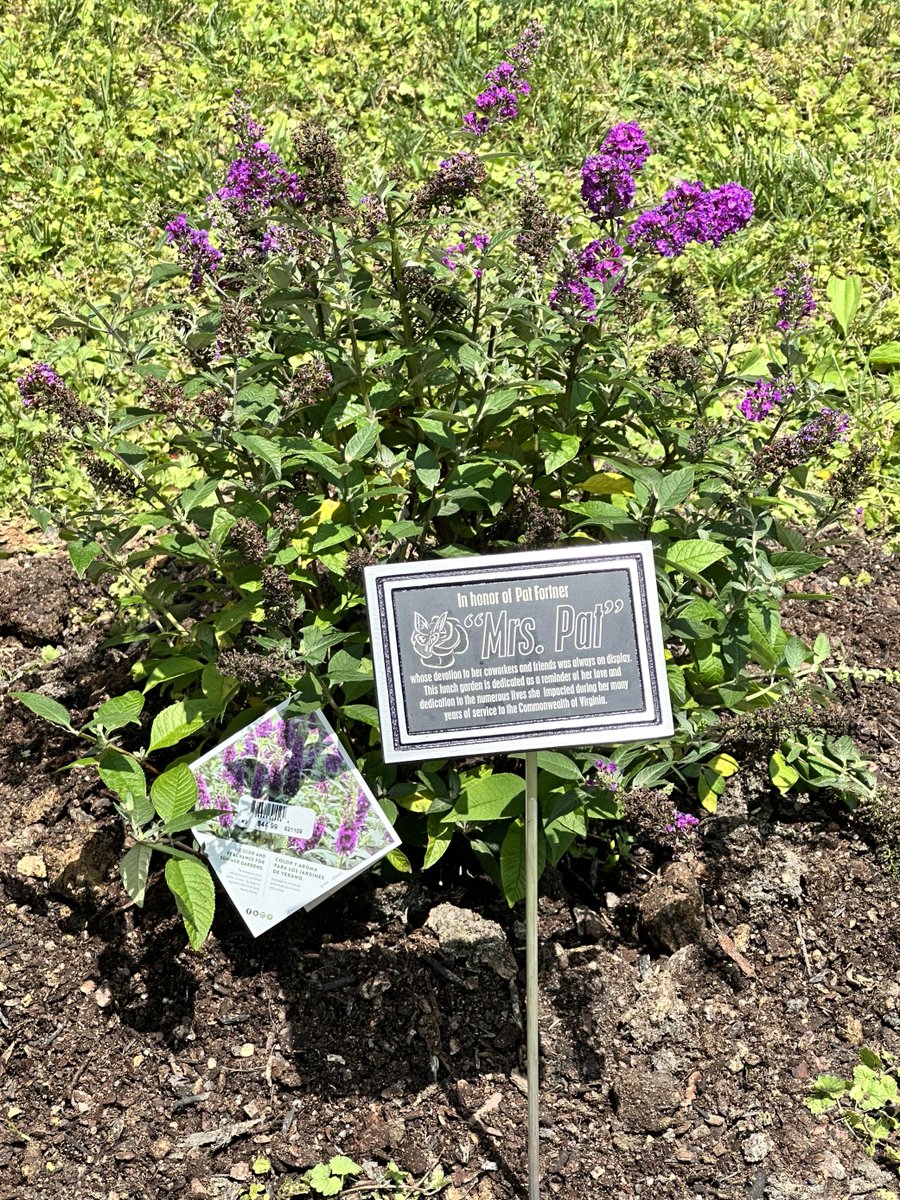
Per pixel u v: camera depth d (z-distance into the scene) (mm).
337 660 765
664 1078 786
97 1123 777
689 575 804
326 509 872
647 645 668
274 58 1846
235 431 808
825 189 1629
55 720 793
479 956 830
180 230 869
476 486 836
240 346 839
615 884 898
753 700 898
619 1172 754
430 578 656
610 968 842
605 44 1886
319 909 866
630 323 886
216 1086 789
